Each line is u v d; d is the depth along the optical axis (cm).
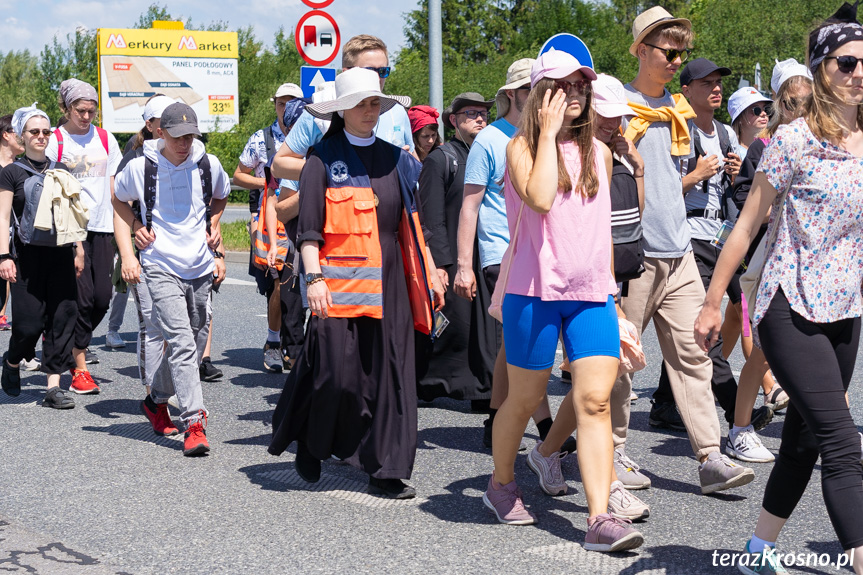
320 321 530
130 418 739
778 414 745
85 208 779
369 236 529
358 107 532
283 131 903
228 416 741
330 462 614
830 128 387
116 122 4959
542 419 620
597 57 4594
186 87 5053
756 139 630
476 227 606
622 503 493
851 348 397
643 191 546
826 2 3853
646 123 578
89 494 548
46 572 431
